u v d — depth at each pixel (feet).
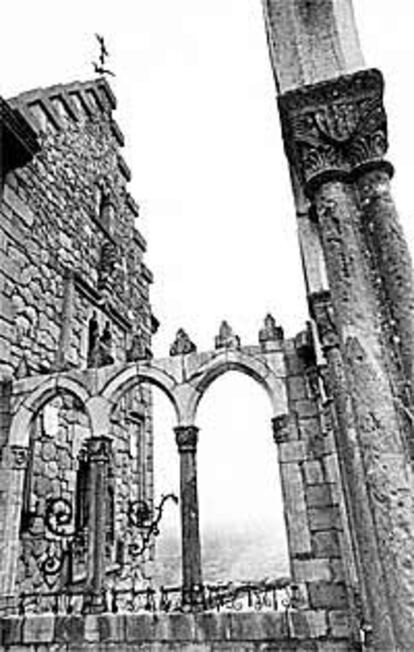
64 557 29.84
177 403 25.45
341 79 13.02
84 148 43.70
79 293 37.55
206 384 25.80
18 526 25.23
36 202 34.30
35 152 32.65
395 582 9.51
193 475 24.26
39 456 29.60
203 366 25.93
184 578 22.66
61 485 31.30
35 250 33.19
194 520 23.56
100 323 40.57
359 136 12.61
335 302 11.75
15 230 31.27
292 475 23.57
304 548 22.36
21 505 25.82
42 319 32.71
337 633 20.06
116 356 43.04
